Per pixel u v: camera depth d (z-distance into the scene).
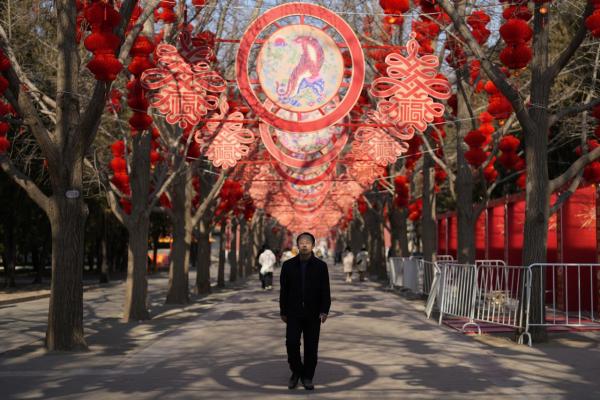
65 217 12.19
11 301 25.31
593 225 20.22
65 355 11.61
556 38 23.03
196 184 30.05
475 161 17.50
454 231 35.78
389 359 10.98
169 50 14.55
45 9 16.86
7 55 12.95
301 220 63.66
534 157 13.49
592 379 9.31
